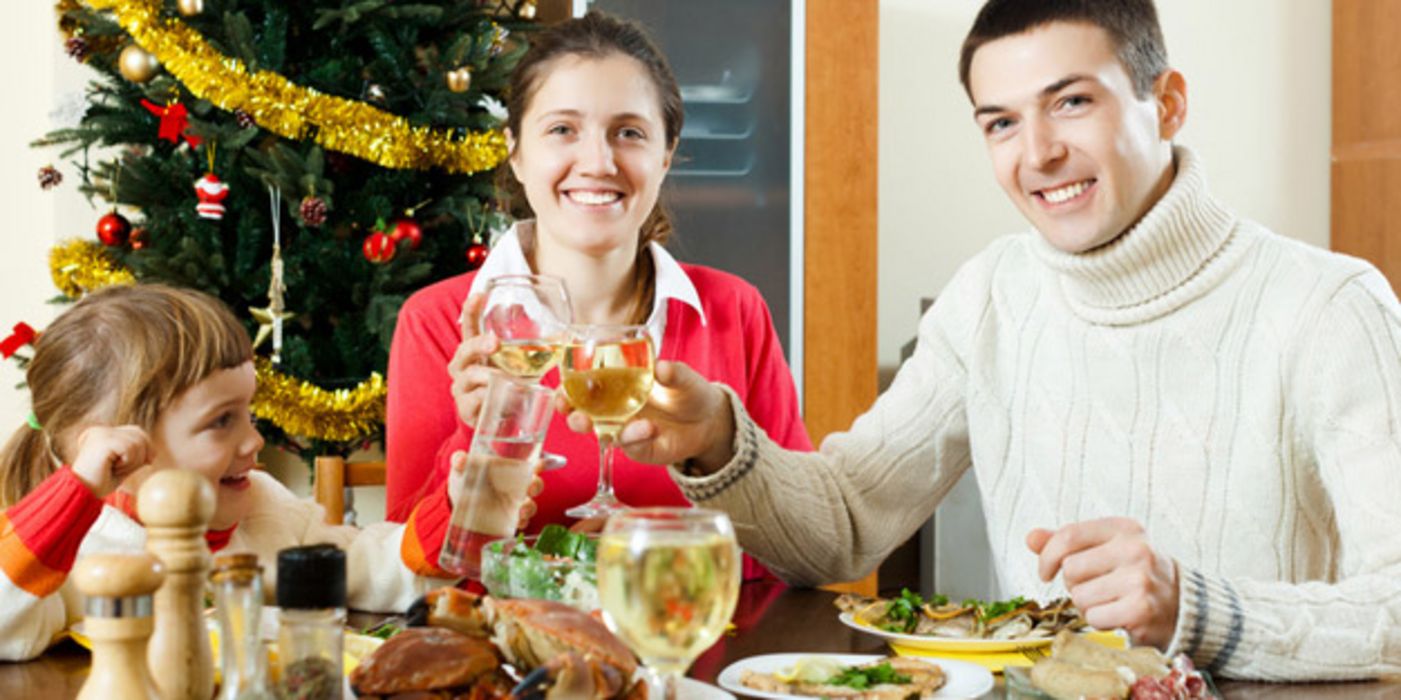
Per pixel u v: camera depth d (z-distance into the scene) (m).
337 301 3.52
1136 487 1.65
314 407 3.29
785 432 2.22
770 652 1.33
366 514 4.14
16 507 1.22
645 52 2.06
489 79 3.46
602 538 0.88
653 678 0.90
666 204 2.32
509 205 2.58
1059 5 1.53
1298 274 1.56
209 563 0.88
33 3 4.11
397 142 3.29
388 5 3.32
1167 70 1.59
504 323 1.60
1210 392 1.60
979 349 1.81
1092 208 1.57
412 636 0.91
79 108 3.44
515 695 0.81
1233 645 1.20
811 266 3.80
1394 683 1.21
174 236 3.37
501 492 1.30
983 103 1.59
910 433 1.82
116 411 1.42
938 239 4.41
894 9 4.40
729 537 0.87
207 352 1.44
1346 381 1.49
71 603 1.36
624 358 1.43
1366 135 4.38
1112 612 1.20
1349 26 4.43
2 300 4.14
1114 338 1.66
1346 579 1.38
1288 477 1.55
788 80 3.80
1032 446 1.75
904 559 4.32
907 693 1.11
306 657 0.82
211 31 3.29
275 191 3.28
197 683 0.87
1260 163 4.54
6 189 4.12
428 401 2.11
